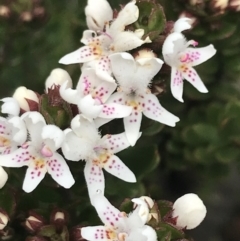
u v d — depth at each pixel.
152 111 0.13
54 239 0.13
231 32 0.15
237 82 0.18
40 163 0.13
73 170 0.13
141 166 0.15
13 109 0.13
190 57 0.14
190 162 0.17
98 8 0.14
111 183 0.14
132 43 0.13
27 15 0.16
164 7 0.15
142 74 0.13
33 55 0.18
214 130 0.16
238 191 0.20
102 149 0.13
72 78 0.15
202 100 0.17
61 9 0.18
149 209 0.12
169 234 0.12
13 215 0.13
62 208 0.13
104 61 0.13
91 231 0.12
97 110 0.12
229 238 0.20
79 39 0.16
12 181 0.14
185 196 0.13
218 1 0.15
